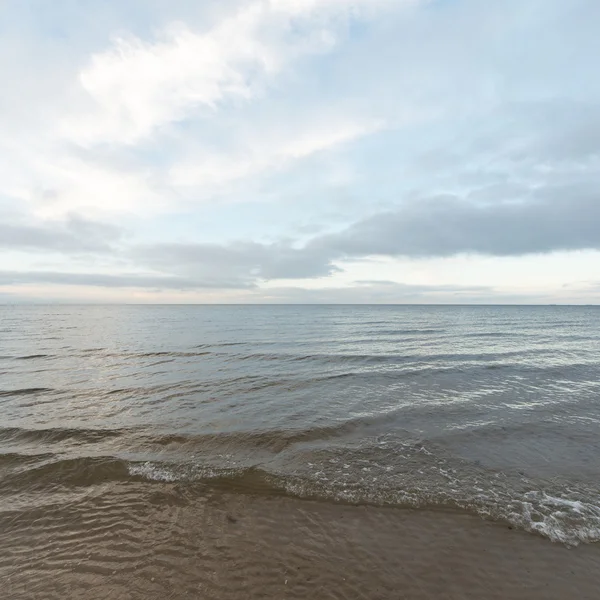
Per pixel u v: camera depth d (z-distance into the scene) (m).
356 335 38.56
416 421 11.29
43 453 8.77
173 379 17.06
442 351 26.11
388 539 5.75
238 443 9.55
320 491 7.15
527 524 6.09
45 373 18.50
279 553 5.43
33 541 5.67
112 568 5.13
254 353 25.05
